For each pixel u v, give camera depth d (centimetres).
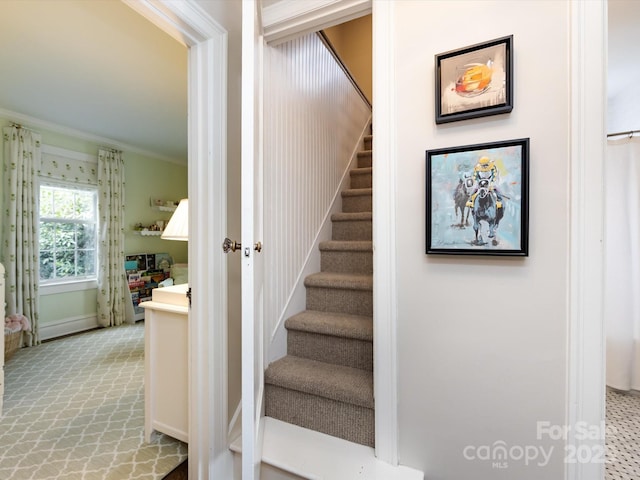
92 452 160
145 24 193
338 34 367
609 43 204
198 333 130
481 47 102
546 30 96
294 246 179
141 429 181
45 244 367
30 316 332
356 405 129
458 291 108
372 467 115
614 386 228
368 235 220
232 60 139
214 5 127
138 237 461
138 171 463
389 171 117
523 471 101
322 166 218
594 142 91
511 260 101
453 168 107
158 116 338
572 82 93
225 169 132
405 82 115
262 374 136
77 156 388
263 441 129
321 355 161
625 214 226
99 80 262
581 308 93
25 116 333
